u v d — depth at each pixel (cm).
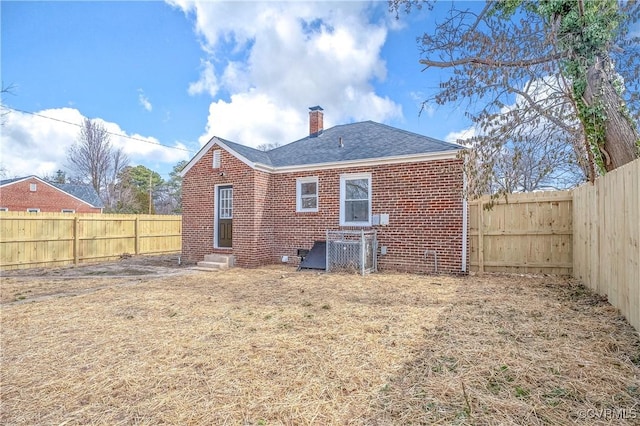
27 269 1045
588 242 634
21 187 2628
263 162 1110
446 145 908
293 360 335
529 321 439
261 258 1084
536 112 625
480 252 855
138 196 3744
